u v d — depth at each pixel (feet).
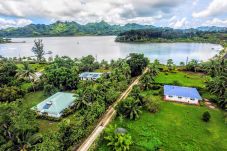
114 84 223.92
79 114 163.94
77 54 634.02
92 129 148.87
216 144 131.13
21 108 140.87
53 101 185.57
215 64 298.56
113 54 609.42
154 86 239.30
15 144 113.60
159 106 190.08
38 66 391.65
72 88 240.73
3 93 197.36
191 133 144.36
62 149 114.93
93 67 354.74
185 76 296.92
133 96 184.44
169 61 353.10
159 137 138.72
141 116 171.42
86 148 126.52
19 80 255.91
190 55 576.61
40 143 115.44
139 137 138.72
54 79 233.76
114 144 124.98
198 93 211.41
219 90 201.98
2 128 116.78
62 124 128.67
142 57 315.37
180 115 173.99
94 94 182.80
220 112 180.55
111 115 172.86
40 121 165.48
